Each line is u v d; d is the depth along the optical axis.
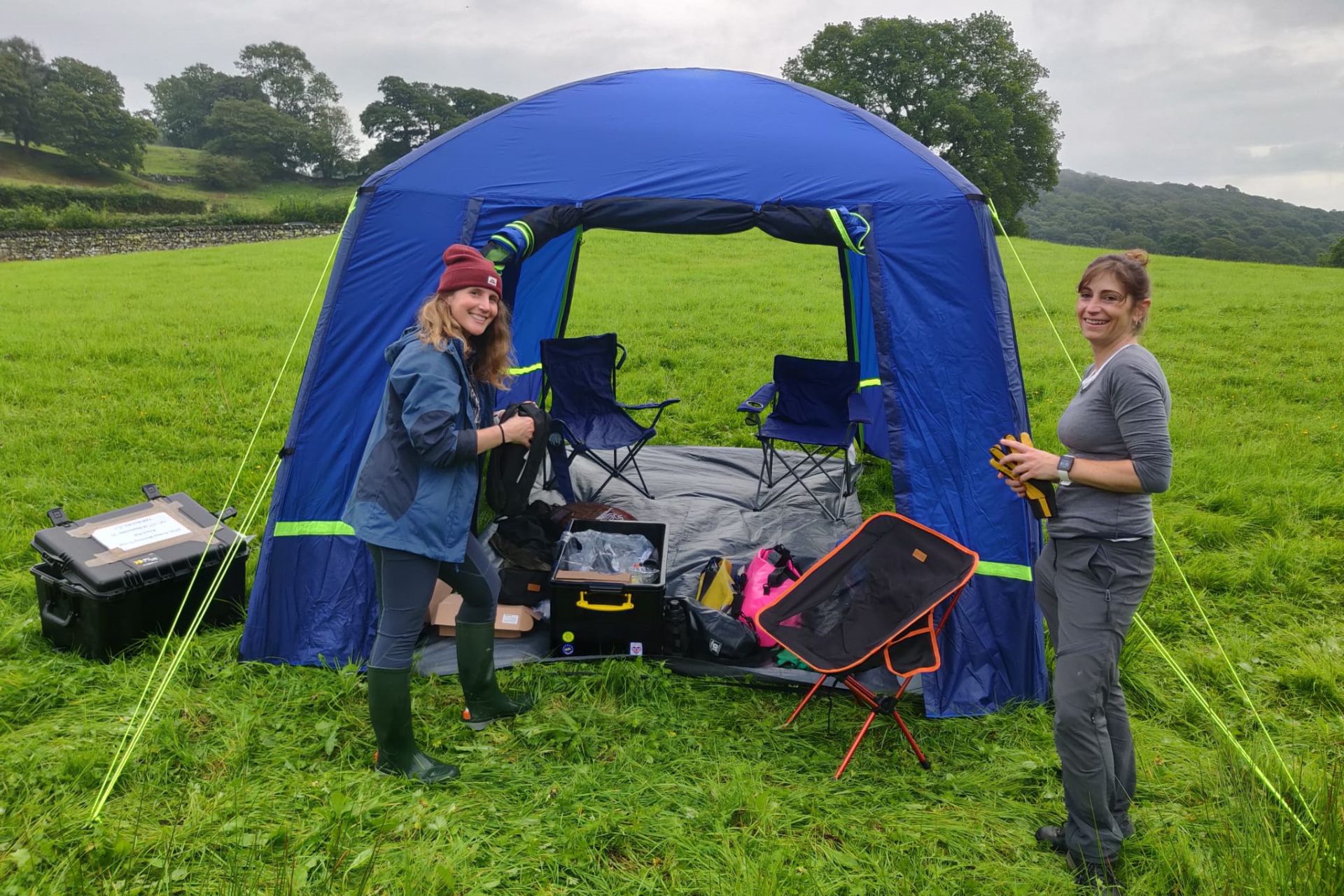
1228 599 4.17
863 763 2.87
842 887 2.28
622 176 3.82
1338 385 8.76
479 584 2.83
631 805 2.56
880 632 2.95
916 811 2.60
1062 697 2.29
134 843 2.32
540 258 5.52
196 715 2.97
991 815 2.60
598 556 3.57
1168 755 2.93
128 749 2.69
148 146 105.81
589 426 5.16
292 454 3.49
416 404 2.43
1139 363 2.13
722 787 2.68
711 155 3.93
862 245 3.53
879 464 5.93
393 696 2.59
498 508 2.79
